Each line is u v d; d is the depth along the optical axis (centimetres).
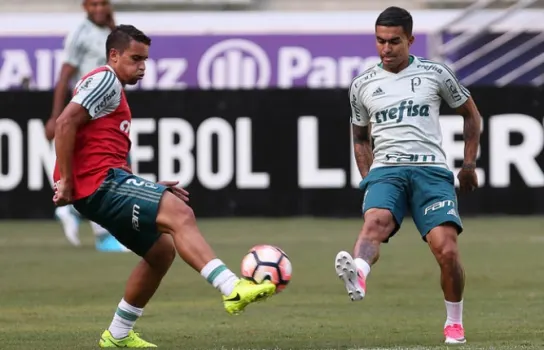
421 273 4066
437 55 8212
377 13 8625
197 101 6272
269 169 6319
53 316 3092
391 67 2597
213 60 8388
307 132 6309
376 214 2508
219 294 3575
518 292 3538
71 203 2362
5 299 3466
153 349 2450
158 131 6262
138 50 2408
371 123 2639
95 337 2673
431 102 2588
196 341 2598
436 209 2495
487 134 6259
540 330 2731
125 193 2308
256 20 8700
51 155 6378
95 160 2344
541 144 6244
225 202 6328
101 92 2325
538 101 6225
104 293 3600
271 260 2220
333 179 6328
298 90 6294
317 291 3625
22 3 8912
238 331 2783
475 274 4009
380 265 4319
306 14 8675
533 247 4931
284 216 6347
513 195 6291
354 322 2938
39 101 6322
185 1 8925
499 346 2384
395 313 3119
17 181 6412
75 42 4534
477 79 8288
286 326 2870
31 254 4844
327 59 8400
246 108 6300
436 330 2767
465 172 2617
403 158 2567
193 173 6306
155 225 2291
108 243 5012
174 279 3978
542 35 8319
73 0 8919
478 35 8300
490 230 5688
